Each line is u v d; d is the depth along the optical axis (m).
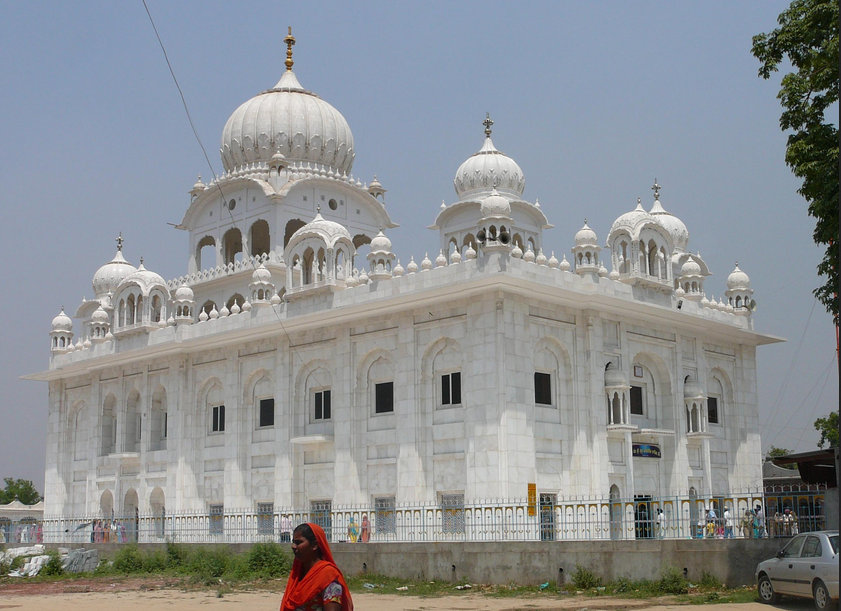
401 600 28.08
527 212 54.94
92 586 34.22
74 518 57.19
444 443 41.56
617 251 47.25
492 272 40.00
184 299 54.34
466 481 40.03
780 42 28.95
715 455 51.19
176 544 42.12
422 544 33.81
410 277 43.38
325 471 46.22
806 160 28.00
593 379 43.44
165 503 53.12
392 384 44.16
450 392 41.84
